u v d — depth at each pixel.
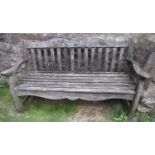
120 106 2.83
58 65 2.85
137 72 2.14
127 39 2.70
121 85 2.47
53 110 2.84
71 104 2.95
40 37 2.93
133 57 2.66
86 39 2.68
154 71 2.39
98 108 2.86
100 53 2.70
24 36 2.97
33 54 2.81
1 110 2.85
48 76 2.80
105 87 2.42
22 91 2.50
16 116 2.75
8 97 3.14
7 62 3.30
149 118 2.58
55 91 2.41
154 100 2.50
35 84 2.57
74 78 2.71
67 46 2.68
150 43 2.43
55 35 2.88
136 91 2.26
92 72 2.84
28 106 2.93
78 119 2.67
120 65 2.75
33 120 2.67
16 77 2.91
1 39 3.07
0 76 3.36
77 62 2.91
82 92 2.38
